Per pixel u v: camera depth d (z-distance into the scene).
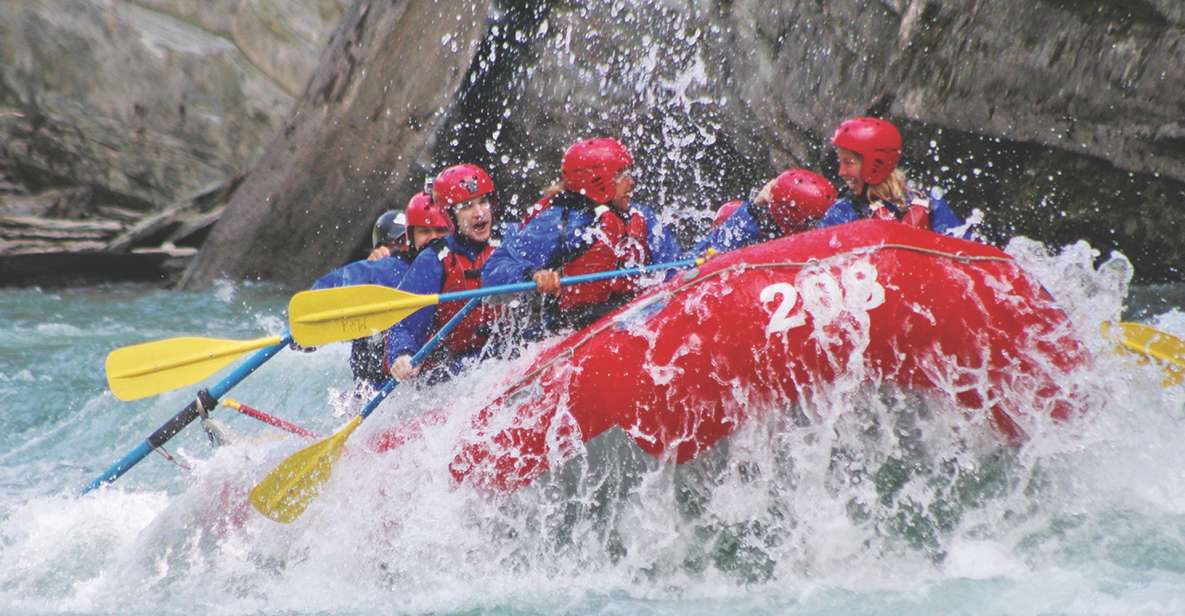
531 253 19.20
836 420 16.36
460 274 20.30
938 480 17.00
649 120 38.88
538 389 17.05
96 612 17.50
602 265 19.34
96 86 59.31
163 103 60.56
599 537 17.31
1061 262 18.22
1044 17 33.44
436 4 40.69
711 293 16.17
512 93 40.62
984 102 34.34
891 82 35.03
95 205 57.81
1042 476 17.42
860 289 15.85
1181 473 18.23
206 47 62.78
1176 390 18.44
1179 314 31.91
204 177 60.03
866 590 16.30
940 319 15.95
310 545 18.42
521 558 17.70
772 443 16.44
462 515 17.77
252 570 18.58
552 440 16.92
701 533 17.00
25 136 57.12
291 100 64.31
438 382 20.56
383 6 41.66
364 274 21.53
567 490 17.14
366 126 42.50
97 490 21.61
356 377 22.05
